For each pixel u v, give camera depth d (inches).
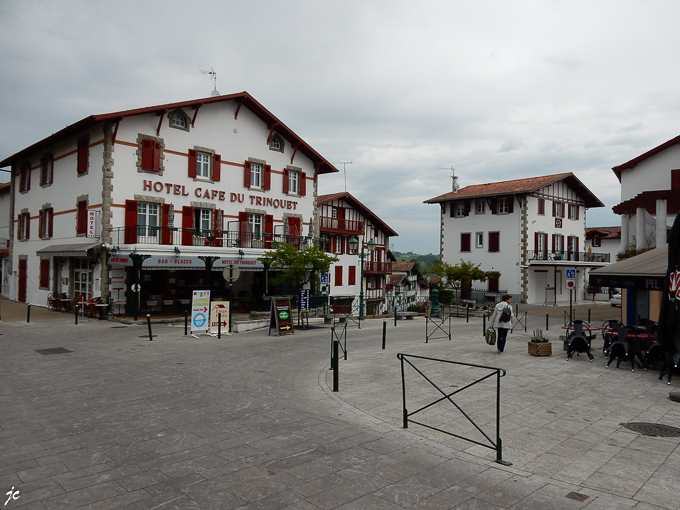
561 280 1739.7
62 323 808.3
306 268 864.9
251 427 271.3
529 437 259.0
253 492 189.5
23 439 249.8
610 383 383.9
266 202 1174.3
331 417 292.7
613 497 189.3
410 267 2245.3
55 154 1063.0
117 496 185.3
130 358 489.4
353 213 1678.2
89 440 248.4
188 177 1014.4
